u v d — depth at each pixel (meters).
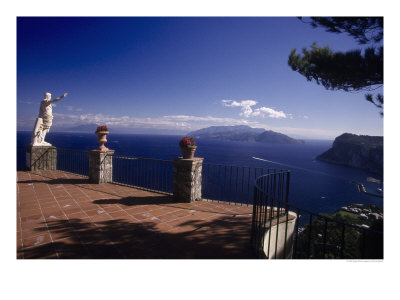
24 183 5.92
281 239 3.86
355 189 58.78
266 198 2.60
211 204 4.63
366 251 2.53
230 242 2.94
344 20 3.97
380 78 3.87
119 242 2.84
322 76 4.71
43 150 7.82
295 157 135.88
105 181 6.32
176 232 3.21
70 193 5.11
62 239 2.87
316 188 58.66
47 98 7.86
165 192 5.27
